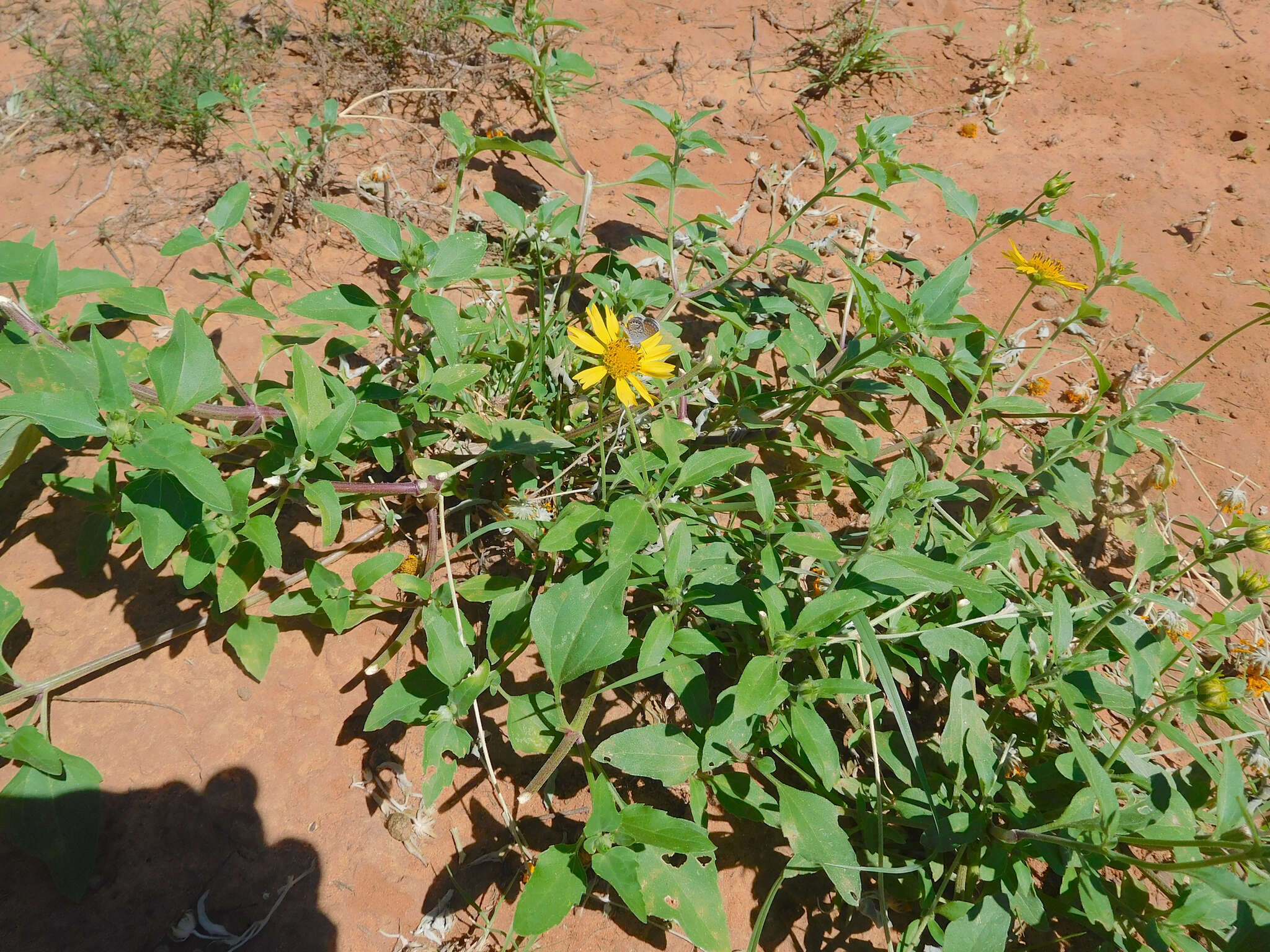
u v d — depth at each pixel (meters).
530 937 0.32
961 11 0.71
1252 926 0.27
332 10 0.60
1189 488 0.48
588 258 0.52
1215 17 0.71
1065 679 0.34
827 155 0.42
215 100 0.46
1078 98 0.66
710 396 0.47
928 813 0.32
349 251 0.50
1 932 0.30
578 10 0.66
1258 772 0.36
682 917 0.29
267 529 0.32
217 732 0.34
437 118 0.57
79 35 0.55
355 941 0.31
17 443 0.34
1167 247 0.57
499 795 0.33
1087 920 0.32
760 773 0.35
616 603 0.31
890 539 0.37
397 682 0.33
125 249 0.47
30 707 0.34
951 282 0.38
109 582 0.37
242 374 0.44
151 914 0.31
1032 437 0.50
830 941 0.33
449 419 0.40
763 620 0.32
